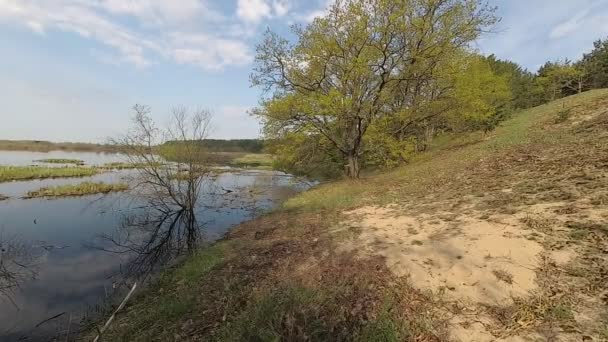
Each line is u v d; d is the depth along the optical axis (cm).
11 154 6406
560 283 381
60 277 793
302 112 1514
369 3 1459
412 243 582
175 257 928
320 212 1013
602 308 326
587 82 3306
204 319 483
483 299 395
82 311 624
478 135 2048
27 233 1178
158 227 1294
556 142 1020
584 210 518
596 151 786
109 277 795
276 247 741
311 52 1536
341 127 1666
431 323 372
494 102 2033
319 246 676
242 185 2483
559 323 324
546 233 486
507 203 649
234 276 617
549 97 3412
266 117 1616
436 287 439
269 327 370
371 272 512
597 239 436
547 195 626
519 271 421
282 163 1878
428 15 1556
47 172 2756
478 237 535
